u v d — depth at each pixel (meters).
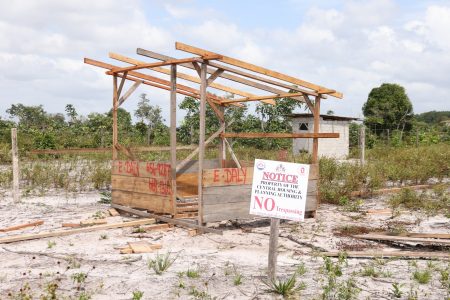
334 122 29.67
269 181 5.29
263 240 7.70
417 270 5.96
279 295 5.00
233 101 10.40
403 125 48.03
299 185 5.14
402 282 5.47
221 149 10.81
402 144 33.50
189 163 10.41
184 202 9.90
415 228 8.67
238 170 8.38
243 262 6.33
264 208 5.28
